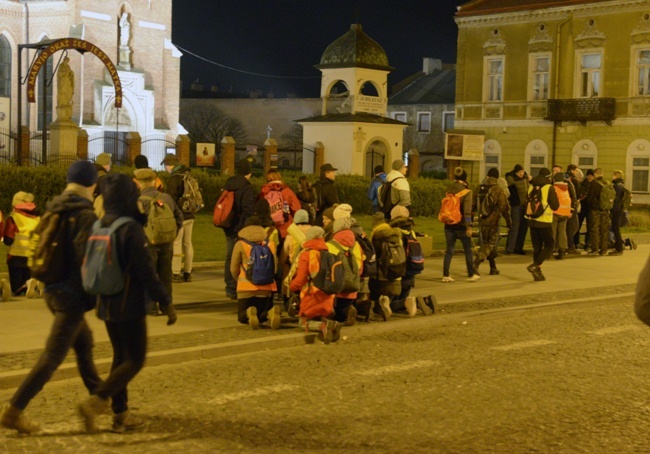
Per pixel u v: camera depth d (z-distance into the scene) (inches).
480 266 748.0
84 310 269.6
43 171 965.8
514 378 364.8
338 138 1437.0
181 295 546.6
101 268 256.7
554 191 663.1
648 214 1363.2
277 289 498.9
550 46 1803.6
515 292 608.1
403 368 380.5
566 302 570.9
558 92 1800.0
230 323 464.4
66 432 278.5
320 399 324.8
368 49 1496.1
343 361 395.2
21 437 272.2
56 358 265.4
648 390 347.9
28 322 444.1
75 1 1968.5
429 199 1264.8
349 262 443.8
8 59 2001.7
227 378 358.6
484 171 1913.1
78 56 1971.0
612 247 930.7
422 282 645.3
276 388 340.8
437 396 332.5
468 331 479.5
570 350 426.9
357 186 1252.5
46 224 263.7
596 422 301.3
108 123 2014.0
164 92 2194.9
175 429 283.7
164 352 388.2
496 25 1873.8
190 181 599.8
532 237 669.3
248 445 268.4
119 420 278.2
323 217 482.6
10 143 1584.6
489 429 290.2
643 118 1708.9
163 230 451.2
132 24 2100.1
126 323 264.1
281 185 531.8
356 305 482.0
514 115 1865.2
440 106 2721.5
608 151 1755.7
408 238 506.0
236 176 529.0
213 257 735.7
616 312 554.9
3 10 1977.1
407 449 267.4
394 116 2819.9
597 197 860.0
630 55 1713.8
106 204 265.1
